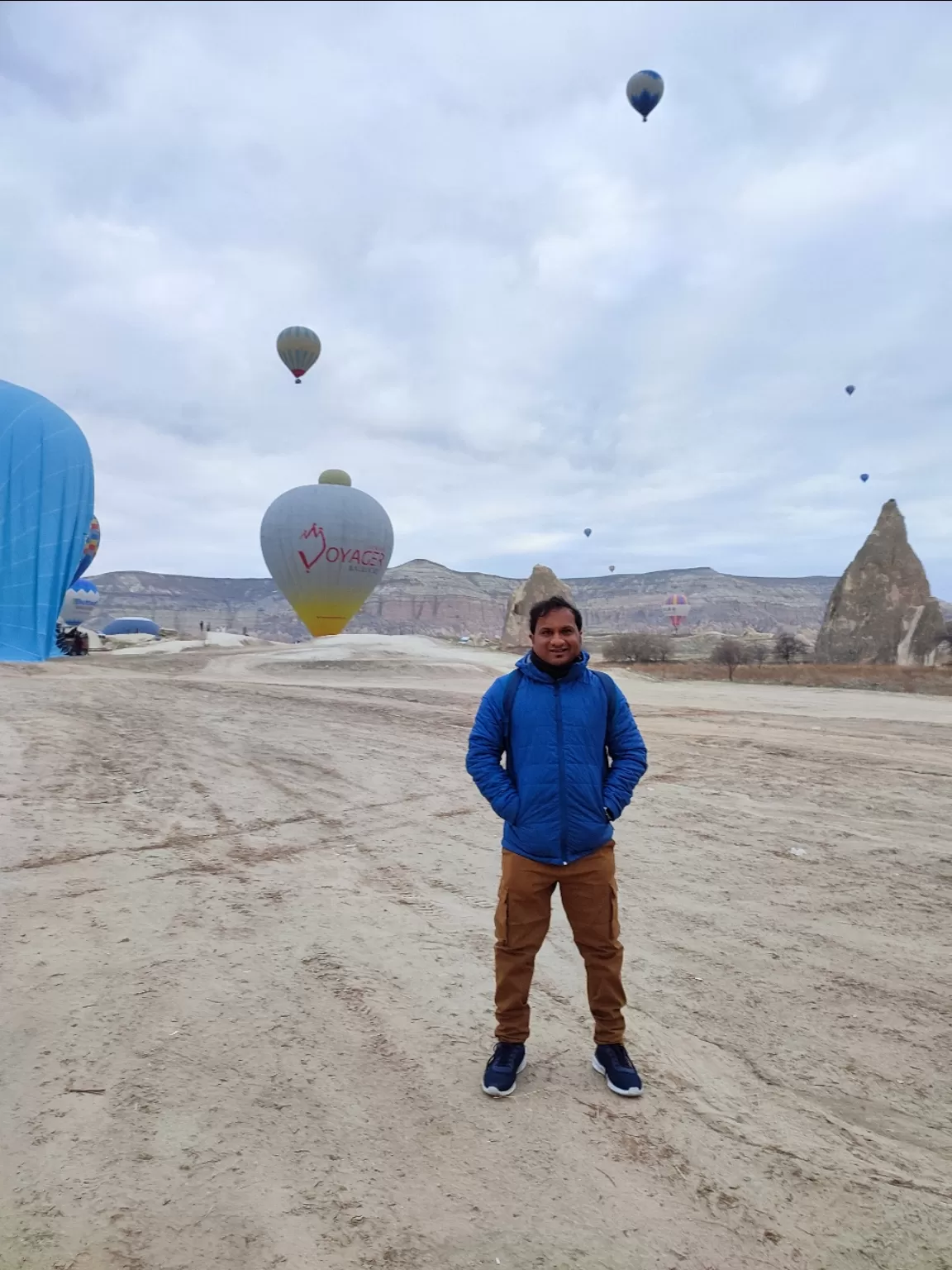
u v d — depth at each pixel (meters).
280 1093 2.87
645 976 3.96
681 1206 2.32
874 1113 2.81
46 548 36.34
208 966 3.97
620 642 52.12
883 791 8.73
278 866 5.77
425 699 20.11
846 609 57.72
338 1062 3.09
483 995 3.73
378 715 16.14
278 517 57.03
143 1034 3.27
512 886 2.94
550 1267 2.09
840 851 6.30
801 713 18.97
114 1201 2.29
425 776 9.39
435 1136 2.63
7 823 6.46
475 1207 2.30
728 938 4.48
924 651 54.09
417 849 6.30
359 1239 2.17
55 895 4.93
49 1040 3.20
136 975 3.84
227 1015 3.45
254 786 8.54
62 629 45.94
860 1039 3.34
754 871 5.76
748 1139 2.64
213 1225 2.21
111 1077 2.95
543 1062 3.13
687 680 34.22
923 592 56.91
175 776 8.87
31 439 36.16
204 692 20.20
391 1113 2.76
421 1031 3.35
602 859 2.93
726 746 12.54
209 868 5.63
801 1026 3.45
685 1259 2.12
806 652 59.03
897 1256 2.14
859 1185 2.42
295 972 3.93
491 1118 2.74
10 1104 2.77
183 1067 3.03
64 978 3.78
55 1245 2.12
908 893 5.28
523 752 2.93
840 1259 2.13
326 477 60.56
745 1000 3.70
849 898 5.17
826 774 9.84
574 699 2.93
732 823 7.24
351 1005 3.59
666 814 7.56
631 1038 3.33
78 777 8.49
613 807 2.92
